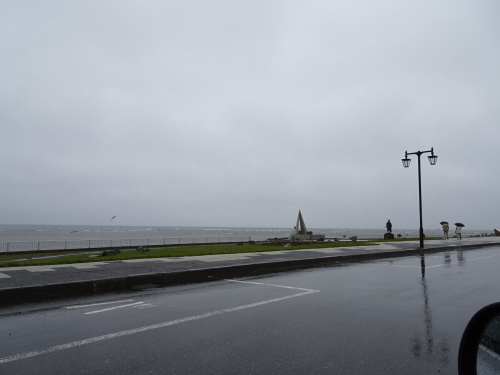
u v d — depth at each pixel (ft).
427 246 79.36
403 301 25.46
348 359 14.74
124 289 29.40
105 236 308.19
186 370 13.56
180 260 43.75
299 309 22.98
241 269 39.32
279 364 14.20
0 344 16.17
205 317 20.92
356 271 41.50
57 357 14.69
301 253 56.34
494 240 117.60
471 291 29.37
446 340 17.11
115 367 13.75
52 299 25.44
